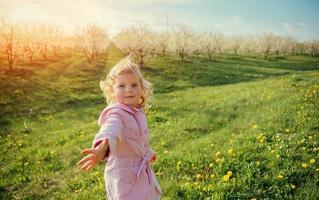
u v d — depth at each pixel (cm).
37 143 1366
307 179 607
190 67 5397
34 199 753
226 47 8931
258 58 7738
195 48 7181
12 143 1422
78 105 2747
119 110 377
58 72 4303
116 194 376
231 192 573
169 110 1684
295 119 1151
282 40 8588
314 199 542
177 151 894
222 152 793
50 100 2881
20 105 2638
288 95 1738
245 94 2039
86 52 6009
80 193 687
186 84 3959
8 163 1123
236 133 1097
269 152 752
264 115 1316
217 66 5706
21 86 3297
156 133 1188
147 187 390
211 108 1673
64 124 1880
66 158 1055
